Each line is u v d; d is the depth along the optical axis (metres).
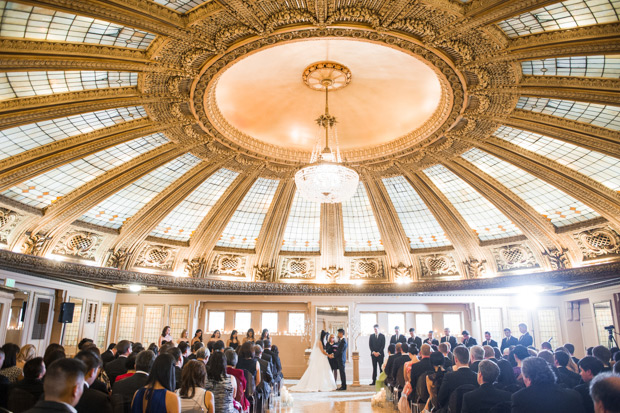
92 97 11.58
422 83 13.70
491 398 5.07
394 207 20.03
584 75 10.83
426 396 8.31
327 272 22.00
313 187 12.66
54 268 16.64
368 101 14.97
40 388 4.79
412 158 16.88
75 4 8.16
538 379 4.27
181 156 16.34
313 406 12.63
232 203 19.23
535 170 15.40
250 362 8.51
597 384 2.78
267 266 21.70
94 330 20.81
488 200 17.92
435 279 21.45
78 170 14.97
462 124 14.48
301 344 21.89
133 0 8.78
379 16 10.08
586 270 17.19
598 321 18.97
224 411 5.77
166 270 20.45
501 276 19.89
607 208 15.52
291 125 16.31
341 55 12.66
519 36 10.18
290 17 10.09
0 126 10.86
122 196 17.25
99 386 5.24
